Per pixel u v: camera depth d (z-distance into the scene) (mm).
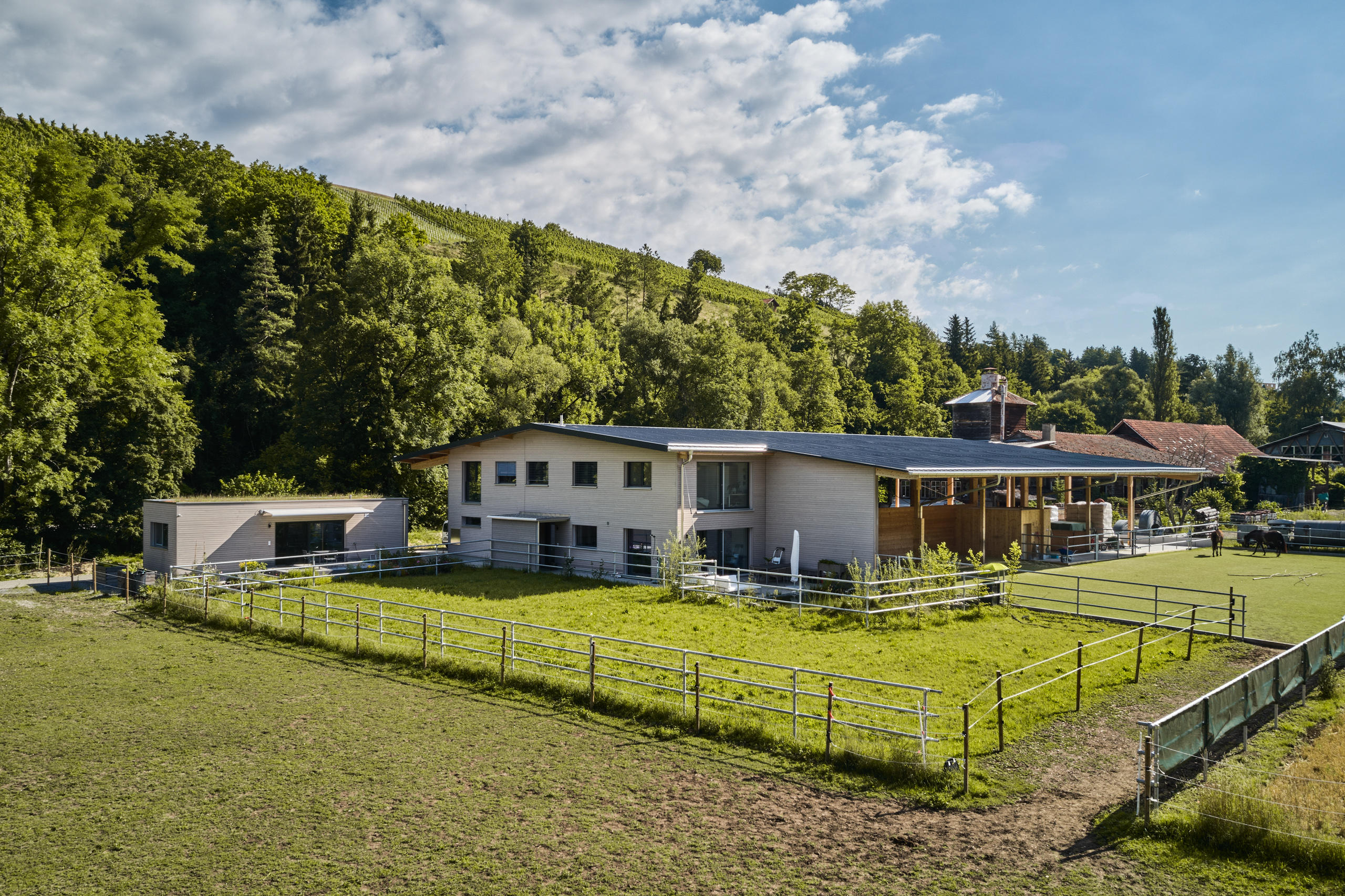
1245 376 106688
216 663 18938
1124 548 40344
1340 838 9523
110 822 10586
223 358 62031
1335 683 15547
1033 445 59781
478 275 98000
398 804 11164
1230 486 62344
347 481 53312
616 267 152875
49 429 38625
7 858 9609
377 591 28453
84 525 42812
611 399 78562
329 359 54250
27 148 45531
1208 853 9656
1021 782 11781
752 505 33031
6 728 14242
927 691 12117
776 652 19047
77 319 39562
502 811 10922
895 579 24234
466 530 38281
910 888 8922
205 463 59781
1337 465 67625
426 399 54500
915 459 31812
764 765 12633
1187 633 20766
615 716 15000
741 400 77438
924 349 143000
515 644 19375
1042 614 23734
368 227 81750
